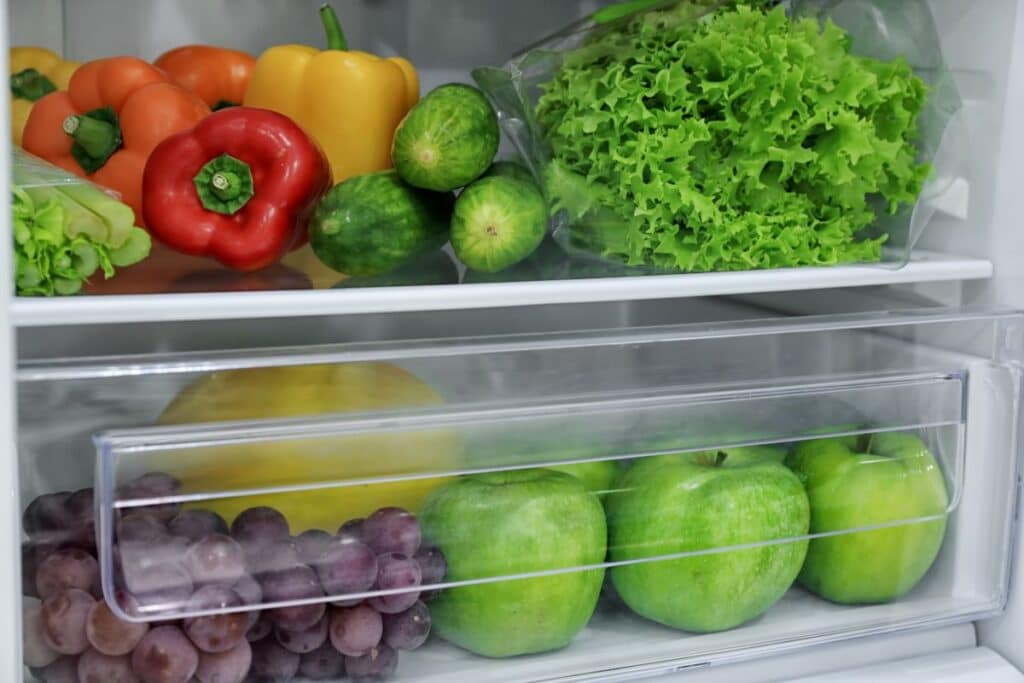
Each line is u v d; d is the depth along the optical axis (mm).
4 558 771
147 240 895
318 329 1253
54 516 818
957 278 1034
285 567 836
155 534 802
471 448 905
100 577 814
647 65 955
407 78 1116
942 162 1056
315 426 855
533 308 1372
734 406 982
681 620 967
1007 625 1062
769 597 982
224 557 816
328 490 874
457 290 871
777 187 985
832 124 967
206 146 940
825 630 1008
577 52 989
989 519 1055
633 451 958
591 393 960
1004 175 1040
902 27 1028
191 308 809
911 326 1105
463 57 1327
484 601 904
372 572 859
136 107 1009
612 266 1006
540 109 1003
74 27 1190
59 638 802
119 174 997
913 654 1045
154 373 831
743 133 966
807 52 961
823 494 1011
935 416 1047
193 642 811
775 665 991
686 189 945
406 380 919
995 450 1045
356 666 875
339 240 935
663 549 945
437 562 891
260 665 857
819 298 1253
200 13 1229
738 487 952
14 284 814
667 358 990
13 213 816
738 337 1014
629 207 973
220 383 868
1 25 743
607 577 985
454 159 939
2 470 766
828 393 1010
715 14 985
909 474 1028
